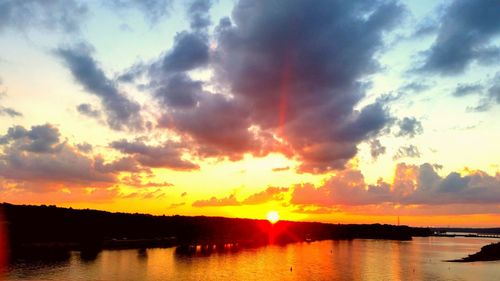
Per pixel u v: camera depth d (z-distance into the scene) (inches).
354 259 5871.1
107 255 5703.7
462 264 5300.2
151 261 5103.3
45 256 5334.6
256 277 4042.8
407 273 4436.5
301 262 5359.3
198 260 5349.4
